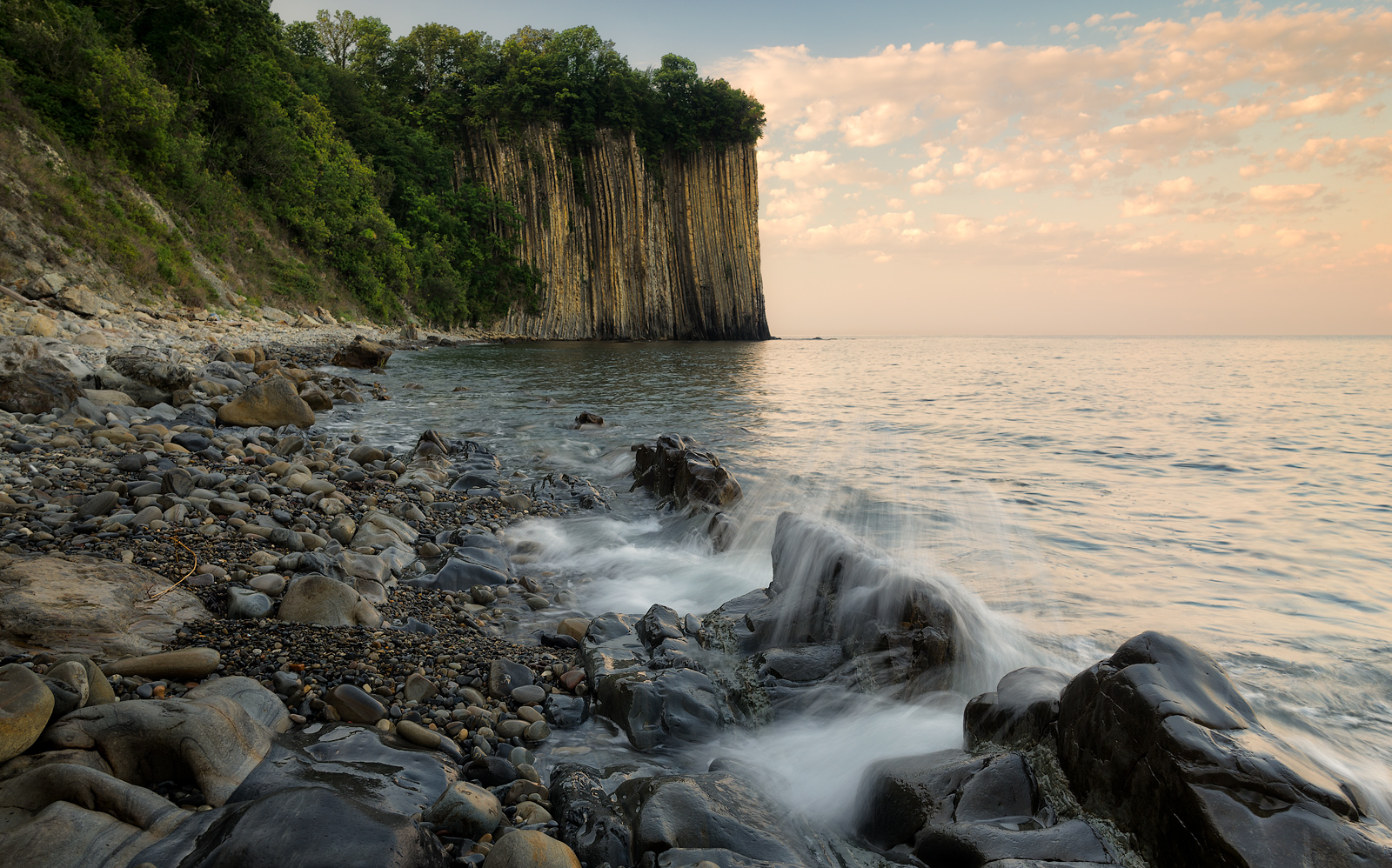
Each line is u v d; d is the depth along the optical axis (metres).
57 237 23.53
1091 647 4.91
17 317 16.22
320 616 4.36
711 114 86.75
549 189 76.19
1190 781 2.34
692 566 6.70
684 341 83.38
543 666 4.46
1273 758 2.37
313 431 11.79
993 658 4.52
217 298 30.36
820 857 2.96
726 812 2.92
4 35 26.27
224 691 3.27
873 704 4.11
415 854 2.30
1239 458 13.02
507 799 3.08
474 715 3.70
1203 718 2.56
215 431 10.16
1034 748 3.12
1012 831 2.64
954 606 4.59
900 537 7.61
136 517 5.48
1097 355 70.38
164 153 30.92
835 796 3.42
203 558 4.95
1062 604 5.73
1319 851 2.12
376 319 48.28
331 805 2.35
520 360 36.12
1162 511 8.95
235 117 39.09
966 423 17.66
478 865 2.54
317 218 43.84
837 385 28.84
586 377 27.58
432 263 60.19
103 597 3.96
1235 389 29.31
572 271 78.50
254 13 37.47
